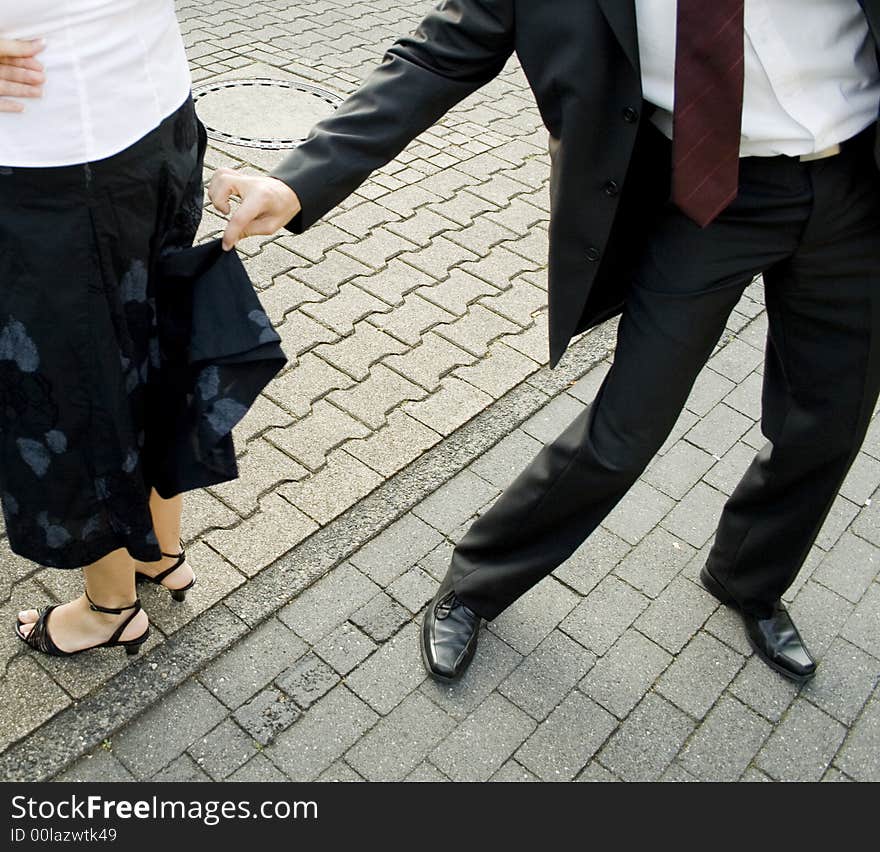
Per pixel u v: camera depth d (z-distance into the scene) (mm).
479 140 4848
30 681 2338
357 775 2273
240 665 2453
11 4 1496
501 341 3555
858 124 1835
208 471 2031
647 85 1830
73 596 2525
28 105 1592
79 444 1900
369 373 3322
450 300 3713
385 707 2410
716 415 3385
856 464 3246
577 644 2617
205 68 5090
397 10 6176
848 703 2559
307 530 2777
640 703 2500
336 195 1939
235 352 1875
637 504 3025
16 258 1694
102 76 1625
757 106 1797
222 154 4359
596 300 2178
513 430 3211
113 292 1780
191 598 2562
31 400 1828
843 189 1881
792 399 2252
